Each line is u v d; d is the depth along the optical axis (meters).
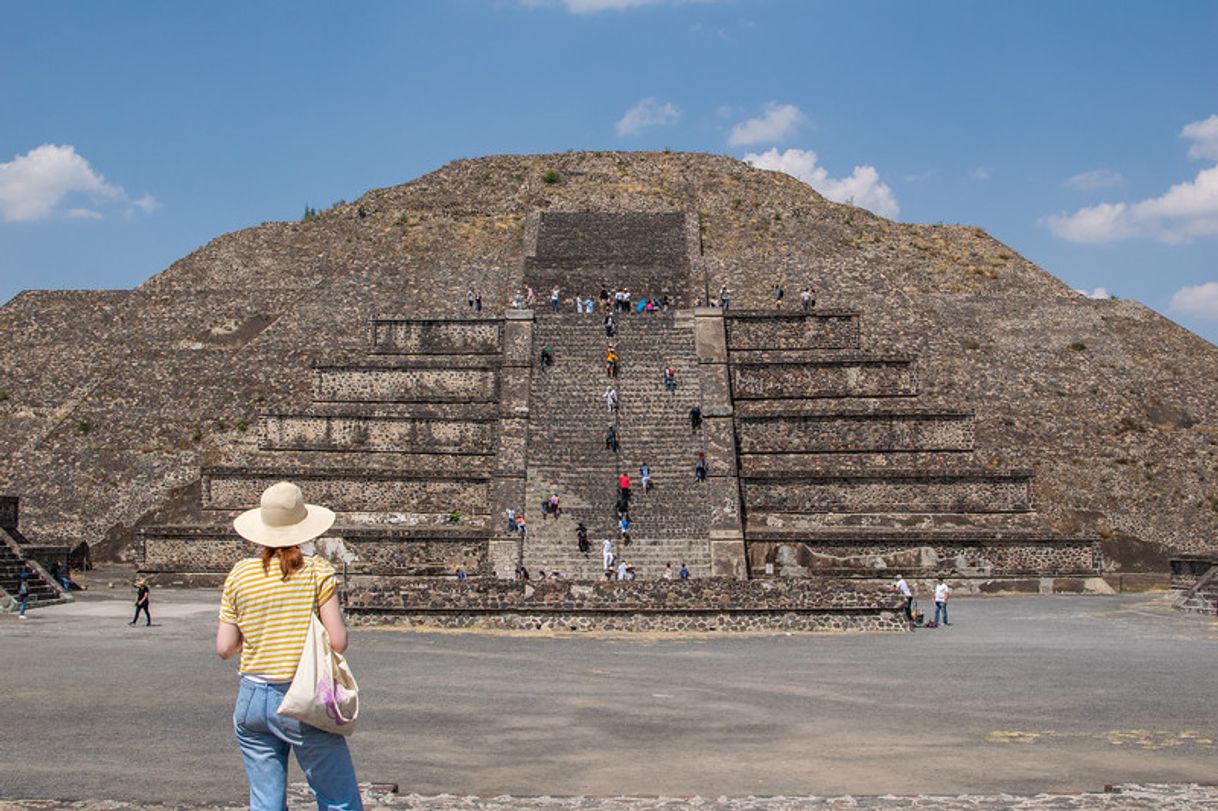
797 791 13.11
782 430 47.66
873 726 17.33
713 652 26.16
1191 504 47.81
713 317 52.41
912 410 47.78
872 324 58.03
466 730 16.80
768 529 42.25
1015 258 68.38
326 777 8.48
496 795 12.58
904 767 14.45
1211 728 17.14
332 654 8.52
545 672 22.81
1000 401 52.47
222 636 8.62
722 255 65.44
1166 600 39.59
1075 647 27.28
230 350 56.84
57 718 16.98
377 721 17.39
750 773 14.10
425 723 17.30
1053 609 36.84
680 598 30.22
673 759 14.94
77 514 47.16
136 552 42.69
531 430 45.47
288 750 8.66
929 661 24.70
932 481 45.00
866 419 47.69
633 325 52.12
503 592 30.31
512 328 51.44
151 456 49.62
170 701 18.62
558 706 18.94
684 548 40.25
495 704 19.05
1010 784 13.47
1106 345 57.84
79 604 35.84
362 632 29.23
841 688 21.02
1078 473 48.81
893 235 70.50
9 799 11.86
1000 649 26.86
